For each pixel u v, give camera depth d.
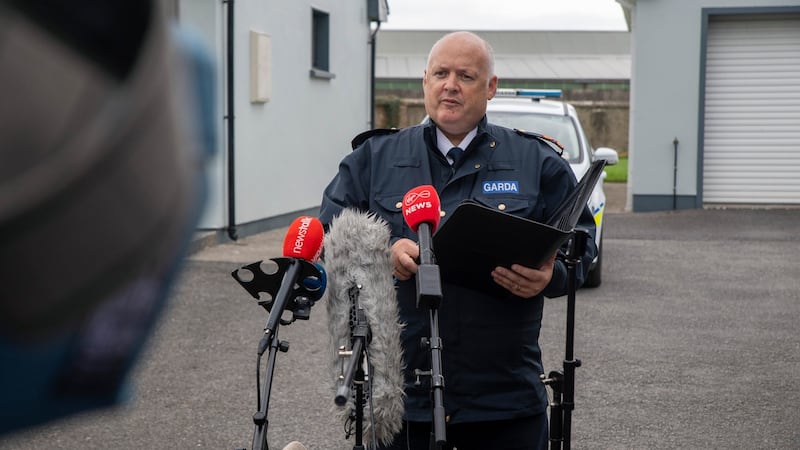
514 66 57.41
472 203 2.86
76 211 0.33
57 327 0.34
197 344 7.32
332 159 17.36
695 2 18.20
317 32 16.95
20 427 0.35
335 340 2.76
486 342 3.20
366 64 19.42
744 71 18.91
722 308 9.23
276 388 6.25
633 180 18.55
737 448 5.28
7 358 0.34
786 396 6.28
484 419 3.21
